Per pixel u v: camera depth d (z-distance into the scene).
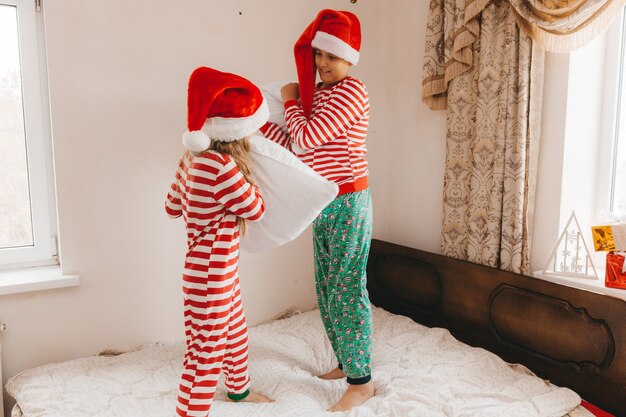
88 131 1.88
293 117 1.49
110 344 2.00
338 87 1.46
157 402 1.56
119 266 1.99
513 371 1.72
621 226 1.59
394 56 2.48
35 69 1.93
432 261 2.16
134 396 1.60
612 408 1.51
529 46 1.74
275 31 2.24
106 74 1.89
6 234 1.97
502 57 1.85
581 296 1.58
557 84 1.76
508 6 1.80
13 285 1.75
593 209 1.88
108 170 1.93
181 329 2.14
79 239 1.91
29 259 1.99
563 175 1.77
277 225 1.49
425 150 2.34
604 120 1.83
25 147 1.95
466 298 2.00
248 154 1.39
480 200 1.96
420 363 1.78
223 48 2.12
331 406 1.57
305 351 1.95
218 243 1.33
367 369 1.56
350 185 1.49
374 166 2.58
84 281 1.93
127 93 1.94
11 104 1.92
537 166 1.85
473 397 1.56
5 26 1.88
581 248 1.81
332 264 1.53
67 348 1.92
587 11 1.51
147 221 2.02
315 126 1.42
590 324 1.55
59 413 1.49
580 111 1.78
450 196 2.11
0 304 1.79
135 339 2.05
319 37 1.43
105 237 1.95
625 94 1.79
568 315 1.62
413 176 2.43
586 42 1.58
